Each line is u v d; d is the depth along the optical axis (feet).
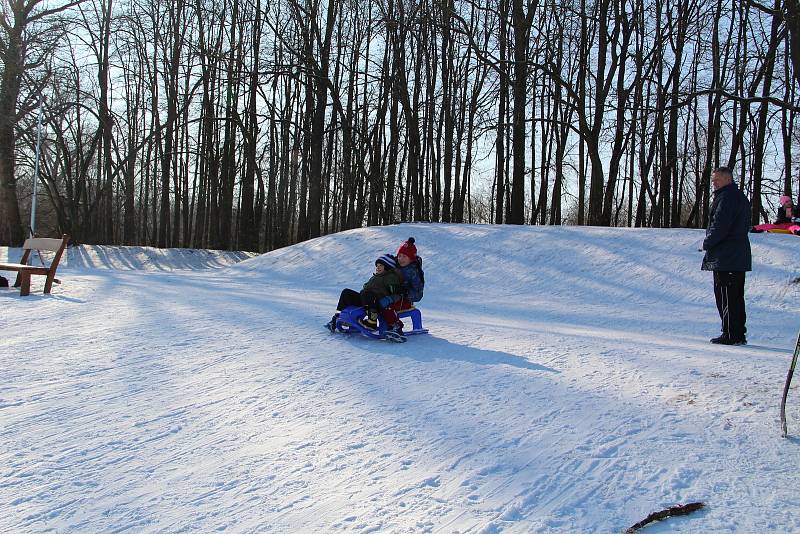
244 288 43.55
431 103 91.56
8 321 25.44
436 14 76.69
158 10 104.58
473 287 48.62
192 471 10.98
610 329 28.40
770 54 77.41
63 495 9.98
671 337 26.12
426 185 107.65
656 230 53.83
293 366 18.79
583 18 77.77
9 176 77.71
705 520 9.24
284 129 107.76
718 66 85.81
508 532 8.92
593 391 16.12
